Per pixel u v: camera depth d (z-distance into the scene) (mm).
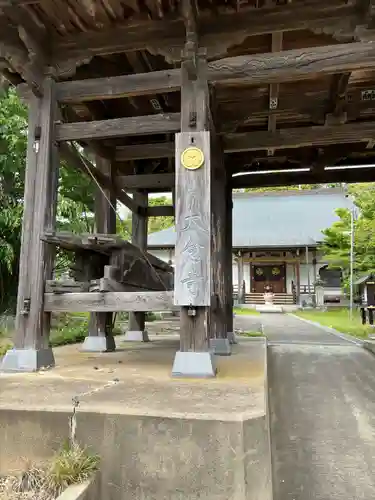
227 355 4887
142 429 2197
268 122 6012
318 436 3637
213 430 2123
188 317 3471
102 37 4207
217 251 5555
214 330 5102
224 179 6164
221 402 2445
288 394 4727
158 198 27984
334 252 16938
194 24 3787
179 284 3477
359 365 6031
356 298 16906
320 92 5551
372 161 7211
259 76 3791
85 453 2217
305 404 4398
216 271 5398
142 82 4039
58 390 2803
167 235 25109
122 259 4273
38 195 4012
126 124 4074
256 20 3945
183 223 3557
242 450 2082
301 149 7039
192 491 2096
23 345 3770
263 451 2146
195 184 3598
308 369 5801
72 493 1932
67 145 4562
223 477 2076
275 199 31062
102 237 3930
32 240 3951
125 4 3852
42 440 2291
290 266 26359
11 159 9352
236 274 26672
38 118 4160
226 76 3834
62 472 2055
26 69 4012
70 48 4258
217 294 5242
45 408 2324
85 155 6594
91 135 4121
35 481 2072
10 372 3566
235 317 17672
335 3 3809
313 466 3129
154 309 3686
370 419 3994
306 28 3879
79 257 4527
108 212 5777
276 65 3770
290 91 5531
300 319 16062
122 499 2148
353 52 3658
